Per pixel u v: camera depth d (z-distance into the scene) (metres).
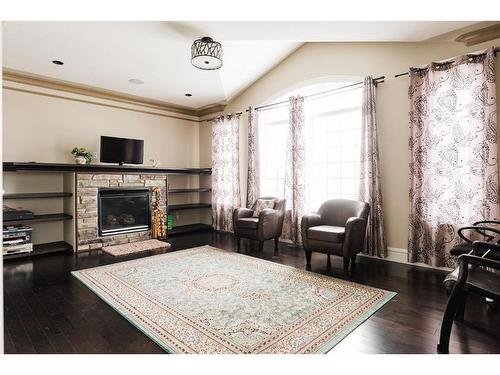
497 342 1.86
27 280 2.99
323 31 3.03
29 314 2.25
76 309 2.33
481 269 2.02
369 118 3.76
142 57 3.89
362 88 3.99
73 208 4.23
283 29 2.99
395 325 2.07
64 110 4.70
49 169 3.96
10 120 4.21
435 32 3.00
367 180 3.81
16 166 3.69
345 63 4.08
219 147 5.82
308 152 4.62
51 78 4.38
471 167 3.01
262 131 5.33
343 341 1.87
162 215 5.14
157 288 2.74
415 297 2.54
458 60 3.06
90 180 4.36
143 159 5.54
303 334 1.95
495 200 2.87
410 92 3.39
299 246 4.49
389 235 3.72
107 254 4.02
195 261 3.62
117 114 5.29
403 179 3.60
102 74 4.31
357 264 3.51
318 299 2.49
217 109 6.04
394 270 3.28
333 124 4.57
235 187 5.54
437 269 3.27
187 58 3.97
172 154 6.08
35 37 3.31
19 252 3.76
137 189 4.88
